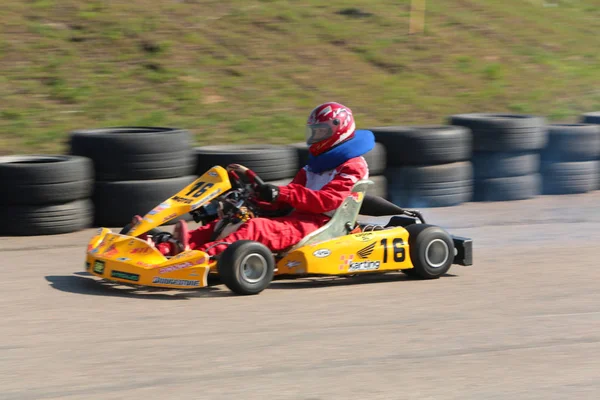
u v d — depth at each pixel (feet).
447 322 34.01
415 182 63.10
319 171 42.68
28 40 82.53
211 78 83.92
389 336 31.86
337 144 42.32
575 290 39.83
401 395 25.77
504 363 28.91
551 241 52.54
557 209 63.77
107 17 88.74
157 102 78.07
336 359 29.01
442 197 64.13
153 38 87.25
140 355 28.96
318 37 96.73
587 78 103.55
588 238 53.47
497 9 118.01
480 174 67.00
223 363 28.30
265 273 38.19
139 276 37.17
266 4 100.99
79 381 26.37
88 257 38.86
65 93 76.38
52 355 28.84
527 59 105.19
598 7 130.52
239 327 32.60
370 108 84.74
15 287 38.93
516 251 49.65
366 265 41.04
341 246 40.42
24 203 51.60
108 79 79.87
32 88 76.18
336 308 36.04
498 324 33.76
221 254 37.63
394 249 41.78
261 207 42.80
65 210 52.70
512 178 67.15
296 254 39.50
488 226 57.36
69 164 52.47
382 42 99.09
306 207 40.29
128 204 54.65
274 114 79.87
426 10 110.83
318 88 86.58
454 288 40.37
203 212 42.47
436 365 28.58
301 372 27.61
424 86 92.17
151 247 37.68
